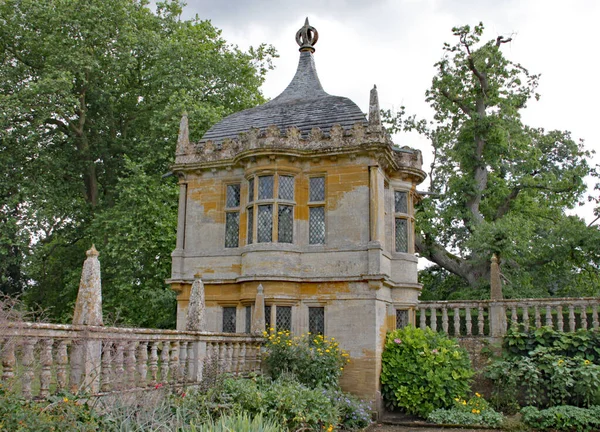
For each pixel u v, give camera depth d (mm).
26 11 25062
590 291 27156
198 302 11289
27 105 23391
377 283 14719
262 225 15719
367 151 15422
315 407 11375
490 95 28359
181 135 17859
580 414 12867
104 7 25188
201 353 10930
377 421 14109
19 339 6781
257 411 10297
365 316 14812
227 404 10039
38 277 28672
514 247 23953
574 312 16312
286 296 15195
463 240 31125
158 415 8414
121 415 7852
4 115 22109
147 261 22719
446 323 16984
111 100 26516
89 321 8148
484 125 27547
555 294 28578
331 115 16969
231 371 12133
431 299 30891
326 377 13562
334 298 15164
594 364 14312
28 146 24453
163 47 25562
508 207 29422
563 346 14812
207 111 23469
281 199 15734
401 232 17500
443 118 30578
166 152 23500
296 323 15258
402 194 17797
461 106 29328
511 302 16203
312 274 15406
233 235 16812
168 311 22406
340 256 15281
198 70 26297
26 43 25156
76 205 26125
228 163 16891
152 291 21375
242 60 27453
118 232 22016
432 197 30062
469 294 25656
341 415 12797
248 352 13188
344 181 15656
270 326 15062
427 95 30562
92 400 7812
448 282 30938
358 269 15070
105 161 28422
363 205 15375
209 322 16328
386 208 17141
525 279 25766
